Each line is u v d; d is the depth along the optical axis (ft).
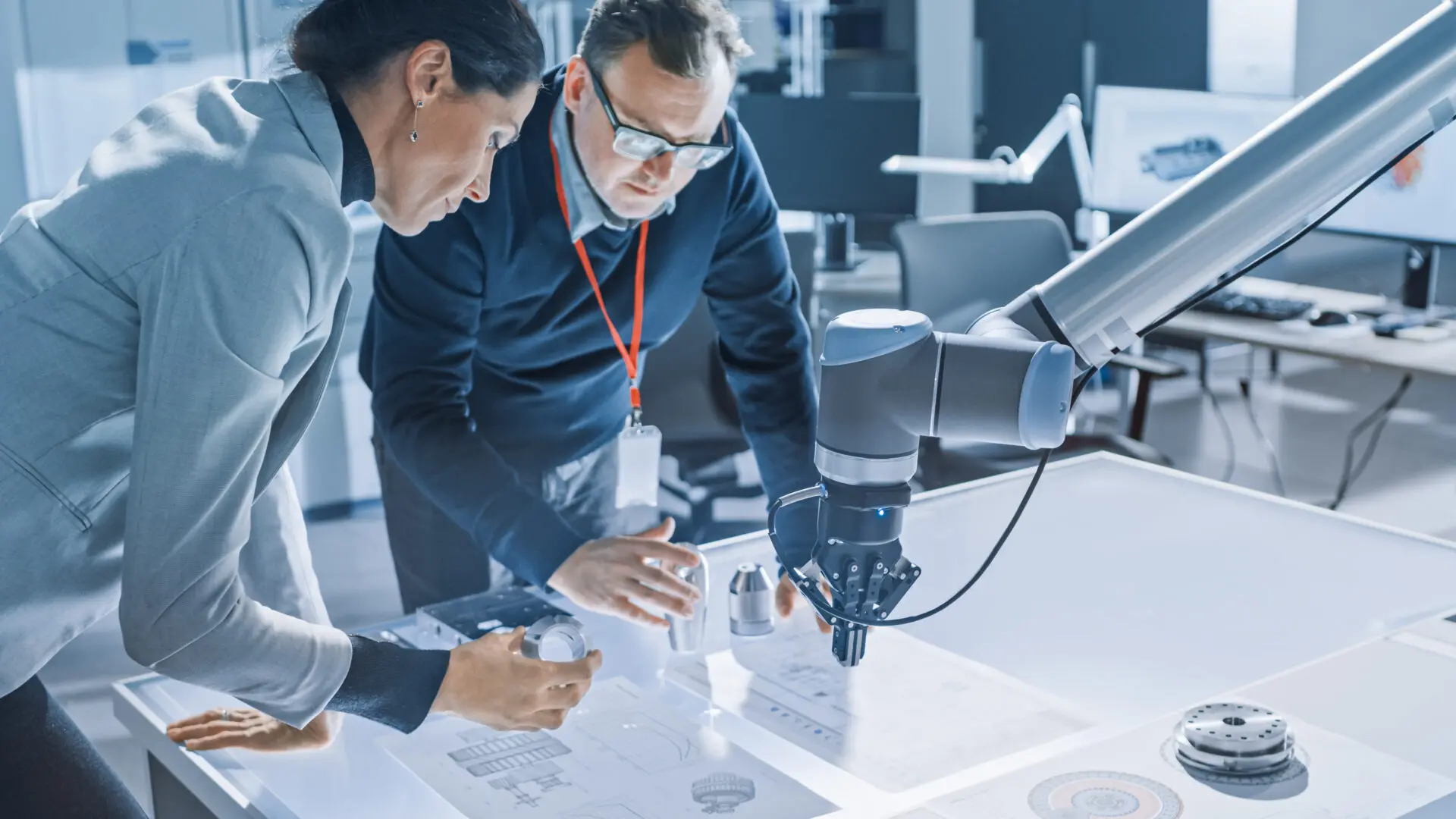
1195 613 4.69
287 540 4.23
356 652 3.48
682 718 3.92
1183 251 2.79
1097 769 3.42
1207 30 16.74
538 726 3.66
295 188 3.12
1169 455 14.40
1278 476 13.80
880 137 14.46
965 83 18.79
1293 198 2.72
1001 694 4.03
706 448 9.77
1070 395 2.88
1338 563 5.16
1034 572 5.09
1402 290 11.59
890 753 3.68
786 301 5.77
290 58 3.39
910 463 3.11
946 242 10.98
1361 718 3.67
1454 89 2.68
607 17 4.77
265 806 3.50
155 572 3.11
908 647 4.42
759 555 5.21
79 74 13.25
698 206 5.49
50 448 3.26
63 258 3.16
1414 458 14.01
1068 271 2.92
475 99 3.38
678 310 5.95
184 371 3.02
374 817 3.43
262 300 3.05
